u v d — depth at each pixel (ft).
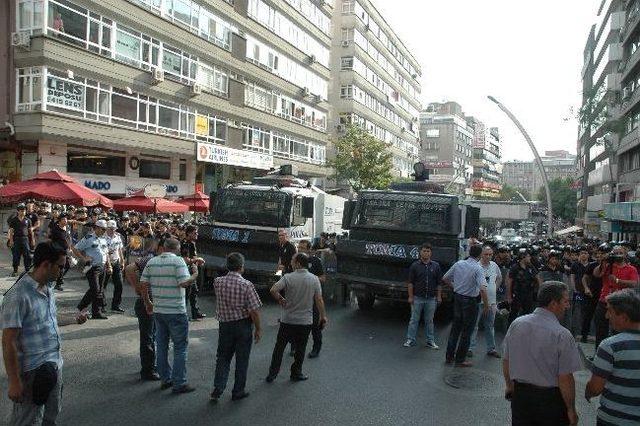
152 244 24.90
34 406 13.15
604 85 156.15
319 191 60.39
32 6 68.54
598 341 30.81
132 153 88.02
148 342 23.41
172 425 18.61
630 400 12.18
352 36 173.17
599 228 162.61
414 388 24.03
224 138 107.34
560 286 13.82
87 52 73.82
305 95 139.23
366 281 40.22
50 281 13.69
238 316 21.39
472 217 46.57
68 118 71.51
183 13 93.91
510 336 14.10
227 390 22.65
